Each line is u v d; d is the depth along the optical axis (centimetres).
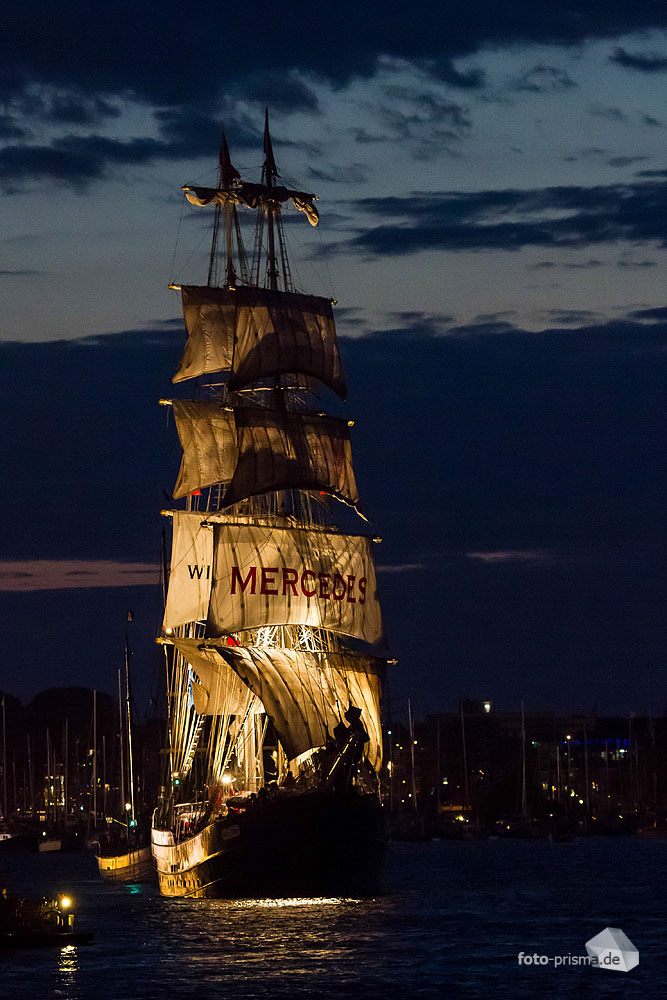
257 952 13025
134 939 13800
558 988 11538
